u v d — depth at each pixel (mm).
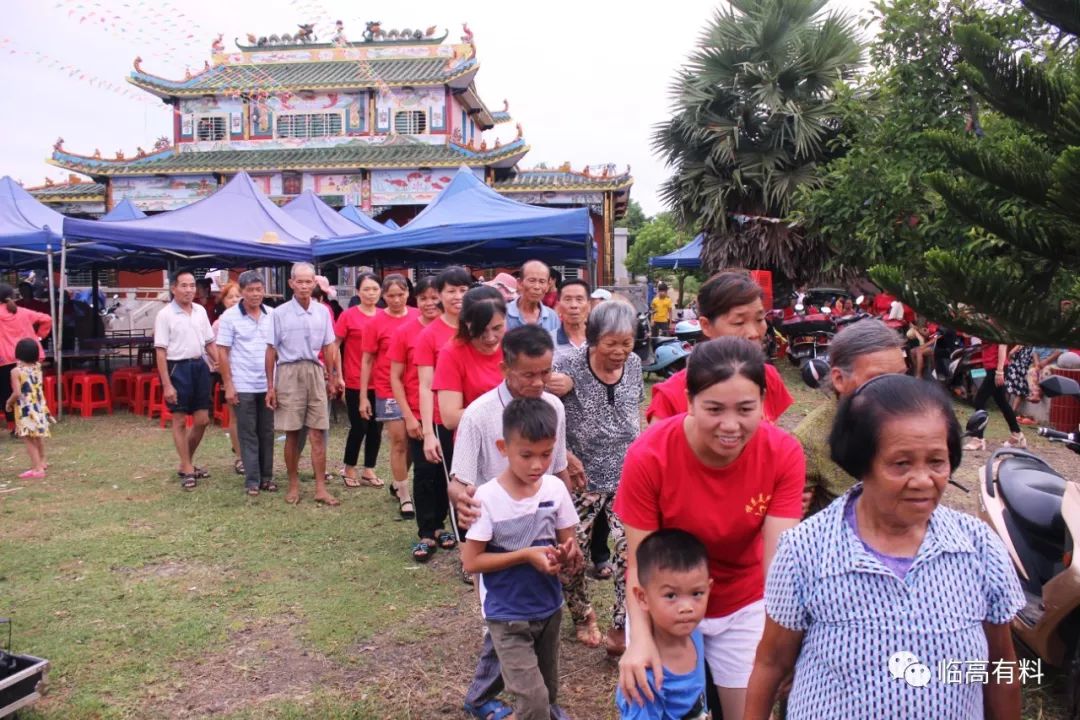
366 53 25312
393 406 5930
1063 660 3283
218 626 4105
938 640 1623
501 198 12289
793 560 1750
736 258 15695
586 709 3342
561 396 3801
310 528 5754
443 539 5340
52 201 25609
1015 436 8172
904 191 8648
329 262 12789
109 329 19156
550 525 2908
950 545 1654
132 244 10812
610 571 4789
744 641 2430
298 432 6332
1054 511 3457
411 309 6312
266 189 24219
